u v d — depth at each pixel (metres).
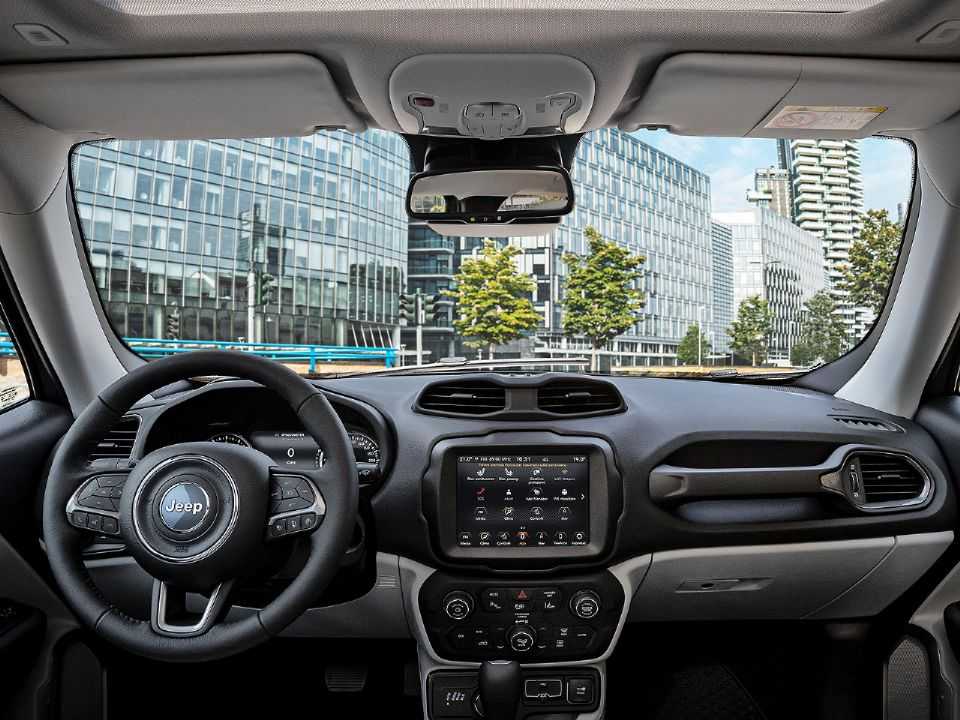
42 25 1.47
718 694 2.16
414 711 2.14
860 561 1.78
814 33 1.53
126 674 2.02
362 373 2.08
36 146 1.87
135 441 1.61
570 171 2.06
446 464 1.67
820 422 1.83
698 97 1.77
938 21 1.47
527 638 1.66
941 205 1.96
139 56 1.60
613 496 1.66
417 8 1.44
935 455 1.84
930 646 1.90
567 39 1.50
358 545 1.65
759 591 1.83
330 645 2.09
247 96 1.74
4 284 1.90
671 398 1.92
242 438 1.78
